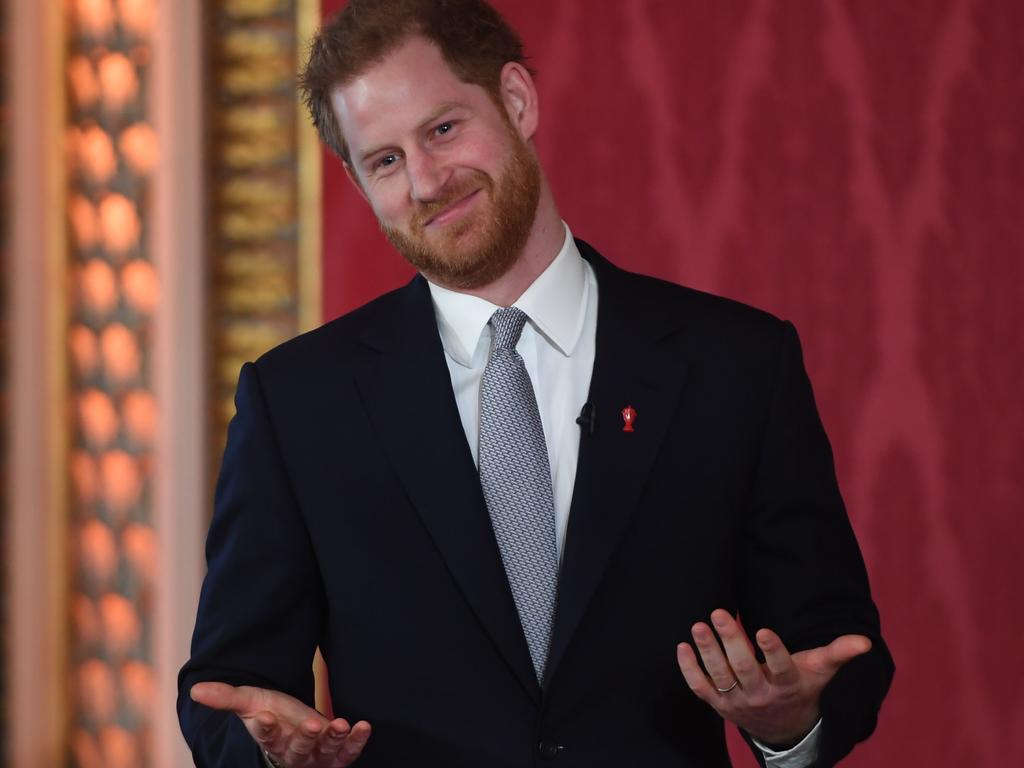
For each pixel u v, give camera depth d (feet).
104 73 36.17
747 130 35.40
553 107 35.58
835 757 16.66
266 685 17.76
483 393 18.19
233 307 36.01
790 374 18.83
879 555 35.29
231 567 18.25
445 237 17.70
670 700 17.51
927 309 35.27
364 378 18.66
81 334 36.22
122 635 35.76
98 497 36.01
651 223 35.45
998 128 35.29
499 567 17.29
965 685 35.06
